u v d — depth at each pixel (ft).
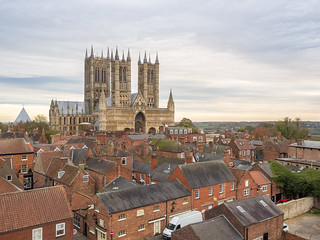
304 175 206.59
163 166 210.59
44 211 110.63
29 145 234.99
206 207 171.42
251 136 495.00
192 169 176.45
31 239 105.19
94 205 140.97
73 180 174.50
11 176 177.47
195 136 425.28
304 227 161.48
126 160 226.79
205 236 112.27
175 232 118.83
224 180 181.37
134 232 139.23
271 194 209.05
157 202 148.15
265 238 133.80
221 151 310.45
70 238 114.42
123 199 141.18
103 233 133.90
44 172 209.56
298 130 515.09
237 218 124.88
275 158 319.68
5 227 100.01
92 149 249.34
